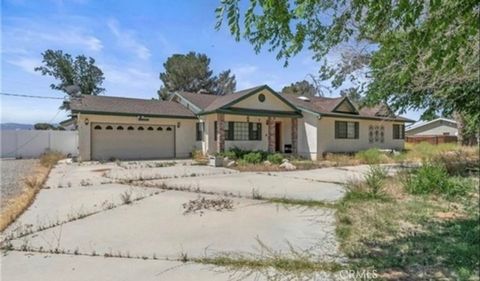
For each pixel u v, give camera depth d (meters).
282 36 3.33
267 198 7.10
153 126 18.73
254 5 2.54
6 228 5.06
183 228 5.03
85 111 16.31
